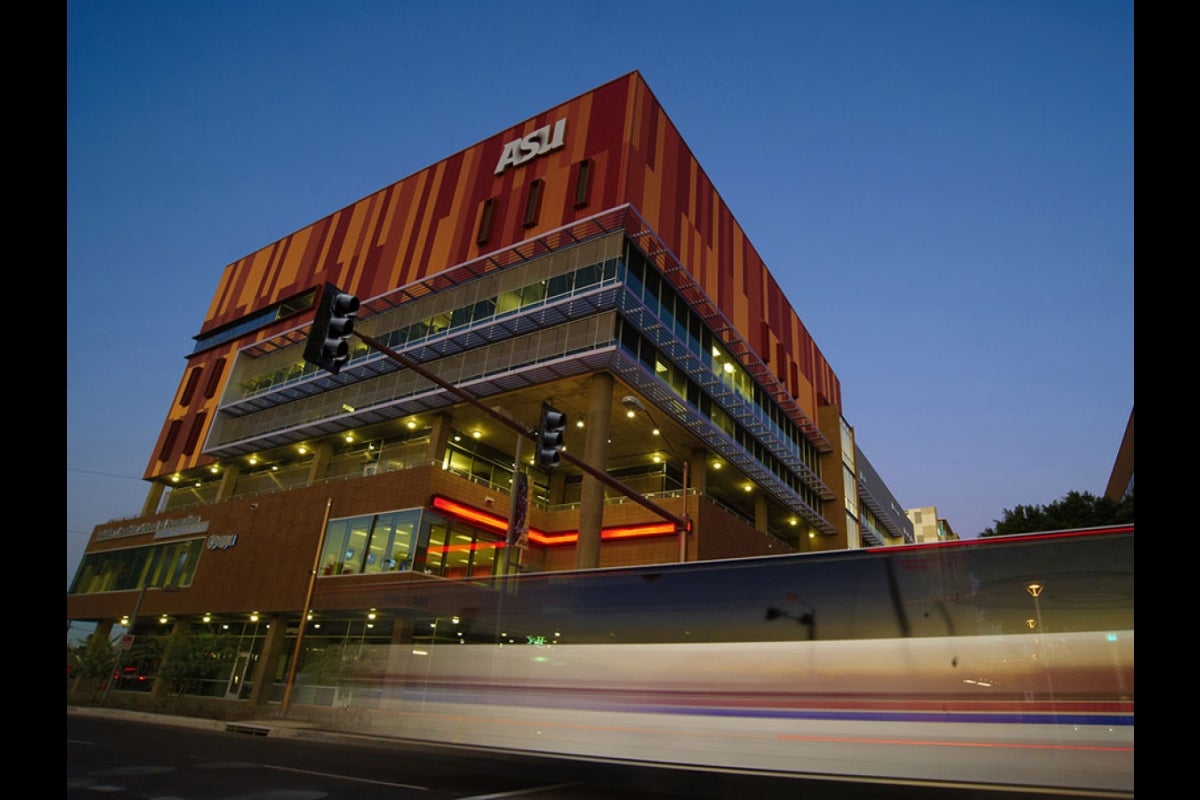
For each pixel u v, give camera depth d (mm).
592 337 36312
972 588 7711
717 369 45344
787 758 7840
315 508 41688
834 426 64188
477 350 40812
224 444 51656
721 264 48250
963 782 6938
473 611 11008
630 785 8906
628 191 38219
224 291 66625
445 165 50500
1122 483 77500
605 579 10094
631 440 44531
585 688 9453
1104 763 6492
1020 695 7035
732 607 8930
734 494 52750
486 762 13695
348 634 13492
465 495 39250
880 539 80500
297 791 9336
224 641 40625
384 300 47250
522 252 40969
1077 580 7293
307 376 49125
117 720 27297
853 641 8023
